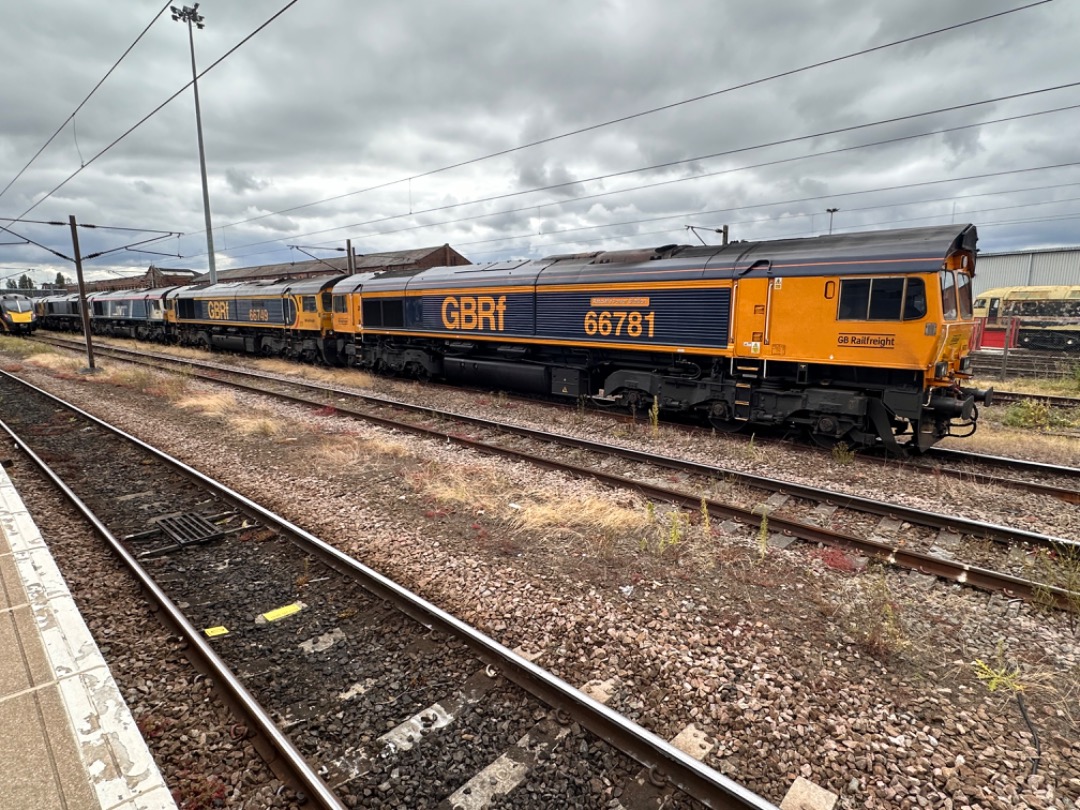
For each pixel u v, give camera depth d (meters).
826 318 9.68
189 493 8.35
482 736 3.74
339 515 7.44
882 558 6.05
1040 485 8.30
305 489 8.45
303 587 5.66
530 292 14.44
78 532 6.91
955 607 5.27
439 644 4.67
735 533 6.80
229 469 9.45
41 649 4.09
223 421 12.93
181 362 24.92
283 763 3.50
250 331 27.80
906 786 3.35
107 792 2.95
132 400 15.73
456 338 16.75
